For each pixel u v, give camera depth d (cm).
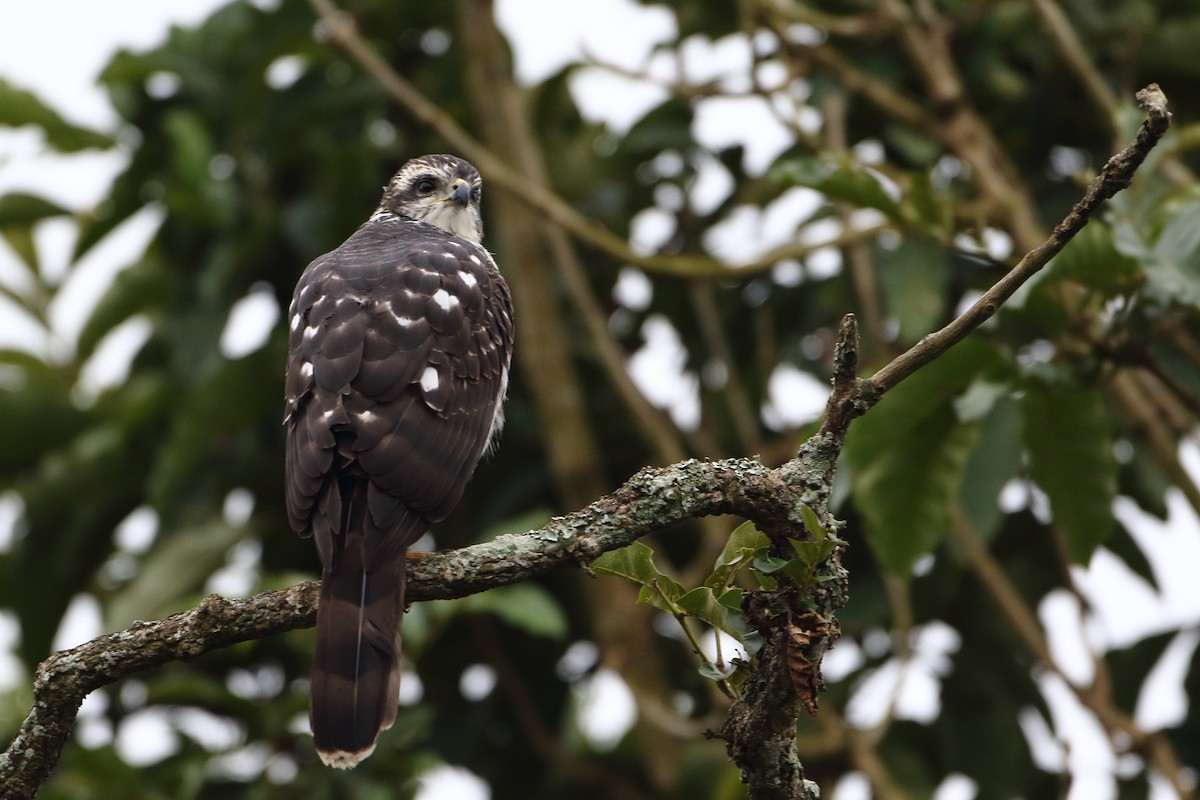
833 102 1241
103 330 1259
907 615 1068
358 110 1277
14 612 1217
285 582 991
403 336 796
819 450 643
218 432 1130
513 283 1219
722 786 1010
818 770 1174
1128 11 1219
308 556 1209
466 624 1239
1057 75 1238
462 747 1205
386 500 721
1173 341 1102
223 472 1202
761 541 648
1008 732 1162
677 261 1116
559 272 1312
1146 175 909
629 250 1121
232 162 1248
